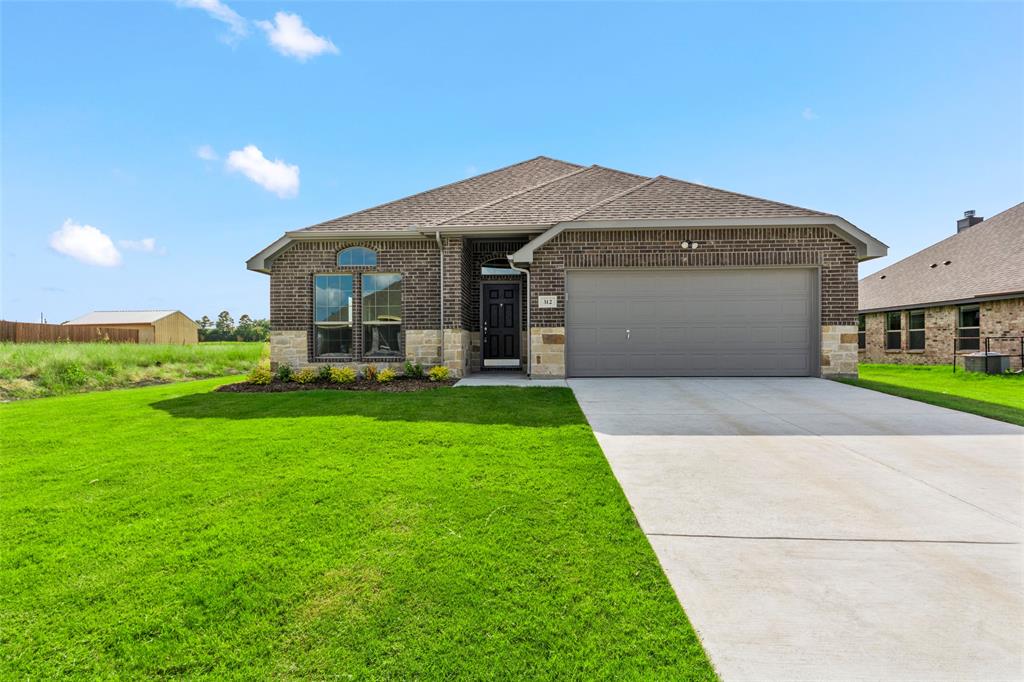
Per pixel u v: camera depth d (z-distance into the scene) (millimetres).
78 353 13094
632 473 4492
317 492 3955
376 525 3371
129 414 7293
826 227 10297
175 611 2414
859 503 3785
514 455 4973
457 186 13859
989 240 18734
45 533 3262
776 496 3936
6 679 1971
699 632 2250
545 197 12359
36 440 5715
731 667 2020
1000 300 15852
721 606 2451
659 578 2705
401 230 11141
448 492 3951
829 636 2215
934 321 18469
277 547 3055
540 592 2562
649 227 10336
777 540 3178
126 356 14797
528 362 10820
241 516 3523
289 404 7914
